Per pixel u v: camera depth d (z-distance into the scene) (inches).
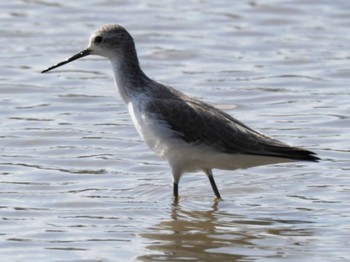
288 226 543.5
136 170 643.5
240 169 608.4
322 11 992.2
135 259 493.4
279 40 925.8
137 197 593.9
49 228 536.7
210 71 855.1
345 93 802.2
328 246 511.2
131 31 943.0
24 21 959.6
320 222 548.1
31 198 586.2
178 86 819.4
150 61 878.4
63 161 655.8
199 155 567.2
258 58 885.8
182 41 921.5
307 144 689.0
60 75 839.7
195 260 494.3
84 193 597.6
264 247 511.8
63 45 902.4
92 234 529.0
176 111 562.9
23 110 761.0
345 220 550.9
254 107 775.7
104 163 653.9
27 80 824.9
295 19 974.4
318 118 743.7
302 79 836.0
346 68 854.5
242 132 561.0
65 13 983.0
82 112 759.7
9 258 491.5
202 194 599.8
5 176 625.9
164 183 618.2
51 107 768.3
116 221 551.2
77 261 488.4
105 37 589.6
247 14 986.1
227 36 935.0
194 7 1004.6
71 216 557.0
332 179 620.1
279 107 775.1
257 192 602.9
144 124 569.6
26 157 661.9
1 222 544.4
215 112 571.5
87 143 692.1
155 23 961.5
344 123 732.0
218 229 540.4
